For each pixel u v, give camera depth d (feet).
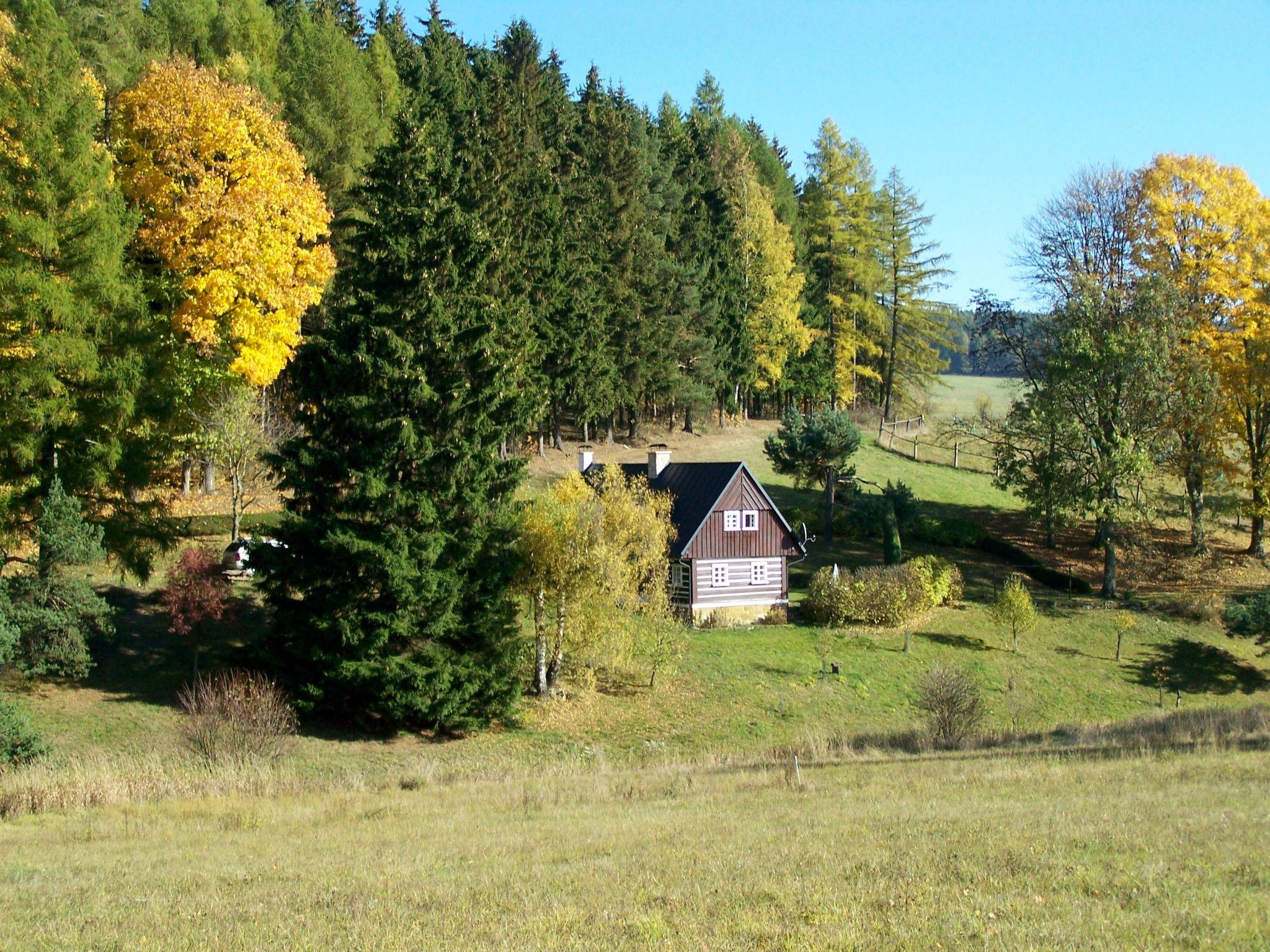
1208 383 164.76
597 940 34.40
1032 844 45.16
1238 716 97.50
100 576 129.29
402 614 104.37
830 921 35.27
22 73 110.01
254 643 110.01
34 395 107.24
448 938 35.88
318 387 111.45
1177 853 42.11
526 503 120.98
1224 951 30.01
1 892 46.42
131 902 43.86
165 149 131.75
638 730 112.88
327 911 40.40
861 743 98.68
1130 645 151.33
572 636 119.03
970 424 219.20
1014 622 148.87
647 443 246.68
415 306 110.63
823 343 295.07
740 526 156.25
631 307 220.64
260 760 85.56
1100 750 81.56
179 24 179.63
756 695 124.88
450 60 250.57
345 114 179.63
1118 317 171.83
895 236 298.56
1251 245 172.96
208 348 136.05
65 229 109.60
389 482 108.17
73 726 94.68
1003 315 200.03
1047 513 174.19
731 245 270.87
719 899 38.96
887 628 152.97
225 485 171.73
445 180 120.88
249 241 131.03
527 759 100.32
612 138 229.04
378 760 97.25
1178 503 181.06
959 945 31.78
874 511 190.39
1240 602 149.38
